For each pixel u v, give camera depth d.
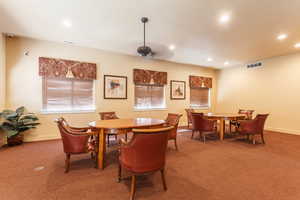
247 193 1.87
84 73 4.60
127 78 5.35
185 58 5.76
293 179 2.20
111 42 4.23
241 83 6.62
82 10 2.71
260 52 5.03
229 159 2.92
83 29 3.46
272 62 5.61
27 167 2.54
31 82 4.03
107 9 2.67
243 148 3.58
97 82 4.86
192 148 3.58
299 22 3.07
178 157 3.02
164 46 4.49
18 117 3.60
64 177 2.22
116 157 3.01
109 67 5.04
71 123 4.50
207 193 1.87
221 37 3.85
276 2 2.45
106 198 1.76
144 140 1.68
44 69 4.11
